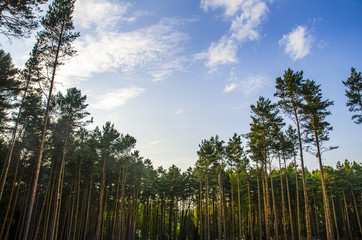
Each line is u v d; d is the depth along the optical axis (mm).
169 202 54875
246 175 42781
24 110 24641
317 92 23250
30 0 12141
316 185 48844
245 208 49625
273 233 48750
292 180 48562
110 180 42781
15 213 33188
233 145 37281
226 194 50594
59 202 30078
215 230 52594
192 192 54750
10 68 23797
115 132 37125
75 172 34938
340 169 46906
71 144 28578
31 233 29672
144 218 52812
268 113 28516
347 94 22734
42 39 18266
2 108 22328
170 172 54281
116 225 44469
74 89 27094
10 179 28781
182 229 55906
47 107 17906
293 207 49219
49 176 29422
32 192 16297
